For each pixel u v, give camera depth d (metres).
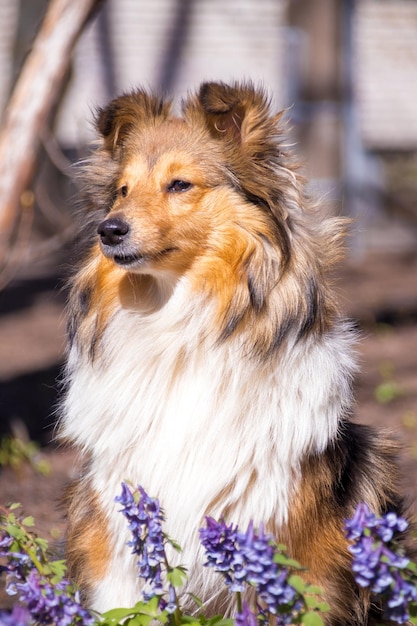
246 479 4.59
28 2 15.58
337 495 4.77
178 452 4.65
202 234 4.84
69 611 3.79
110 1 21.52
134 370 4.80
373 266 19.05
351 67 19.72
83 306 5.10
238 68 22.14
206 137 5.02
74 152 20.50
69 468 8.28
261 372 4.66
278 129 5.02
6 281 8.47
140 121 5.27
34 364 12.41
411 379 11.44
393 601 3.56
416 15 23.66
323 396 4.69
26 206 8.33
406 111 23.50
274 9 22.31
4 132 8.23
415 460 8.05
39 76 8.21
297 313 4.71
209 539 3.77
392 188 23.31
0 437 9.05
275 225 4.77
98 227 4.86
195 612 4.81
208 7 22.05
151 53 21.83
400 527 3.60
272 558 3.61
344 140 17.77
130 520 3.99
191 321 4.80
